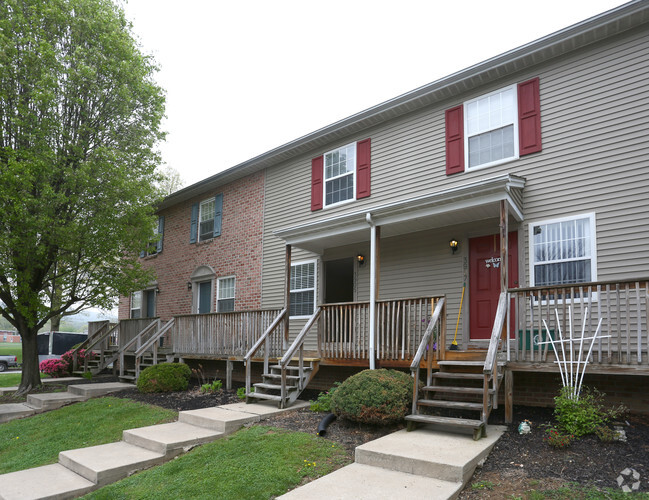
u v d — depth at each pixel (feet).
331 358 30.17
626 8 24.35
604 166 25.13
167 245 57.88
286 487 16.22
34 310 41.42
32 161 36.04
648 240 23.20
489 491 14.74
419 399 22.13
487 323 28.91
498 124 29.76
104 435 26.23
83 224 40.50
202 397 32.42
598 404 22.31
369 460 17.30
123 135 44.11
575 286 20.76
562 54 27.53
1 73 35.42
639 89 24.59
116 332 57.47
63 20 38.93
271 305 42.93
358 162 37.65
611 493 13.66
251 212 46.70
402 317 29.48
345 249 37.32
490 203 24.27
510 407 21.62
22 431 29.78
